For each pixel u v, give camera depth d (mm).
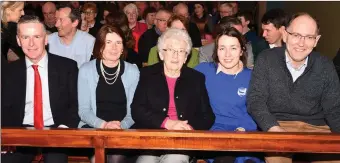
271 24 4293
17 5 3359
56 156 2783
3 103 2850
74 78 3023
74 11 4000
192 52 3922
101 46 2992
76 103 3031
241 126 3000
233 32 2920
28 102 2908
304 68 2863
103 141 2262
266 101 2895
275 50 2957
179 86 2957
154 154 2832
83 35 4148
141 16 8039
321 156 2926
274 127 2674
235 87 3004
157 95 2943
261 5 10508
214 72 3057
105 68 3043
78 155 3090
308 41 2727
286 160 2768
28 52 2803
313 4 7945
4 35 3396
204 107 2969
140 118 2891
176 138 2238
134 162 2986
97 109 3045
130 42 4785
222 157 2848
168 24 4223
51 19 6297
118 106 3059
